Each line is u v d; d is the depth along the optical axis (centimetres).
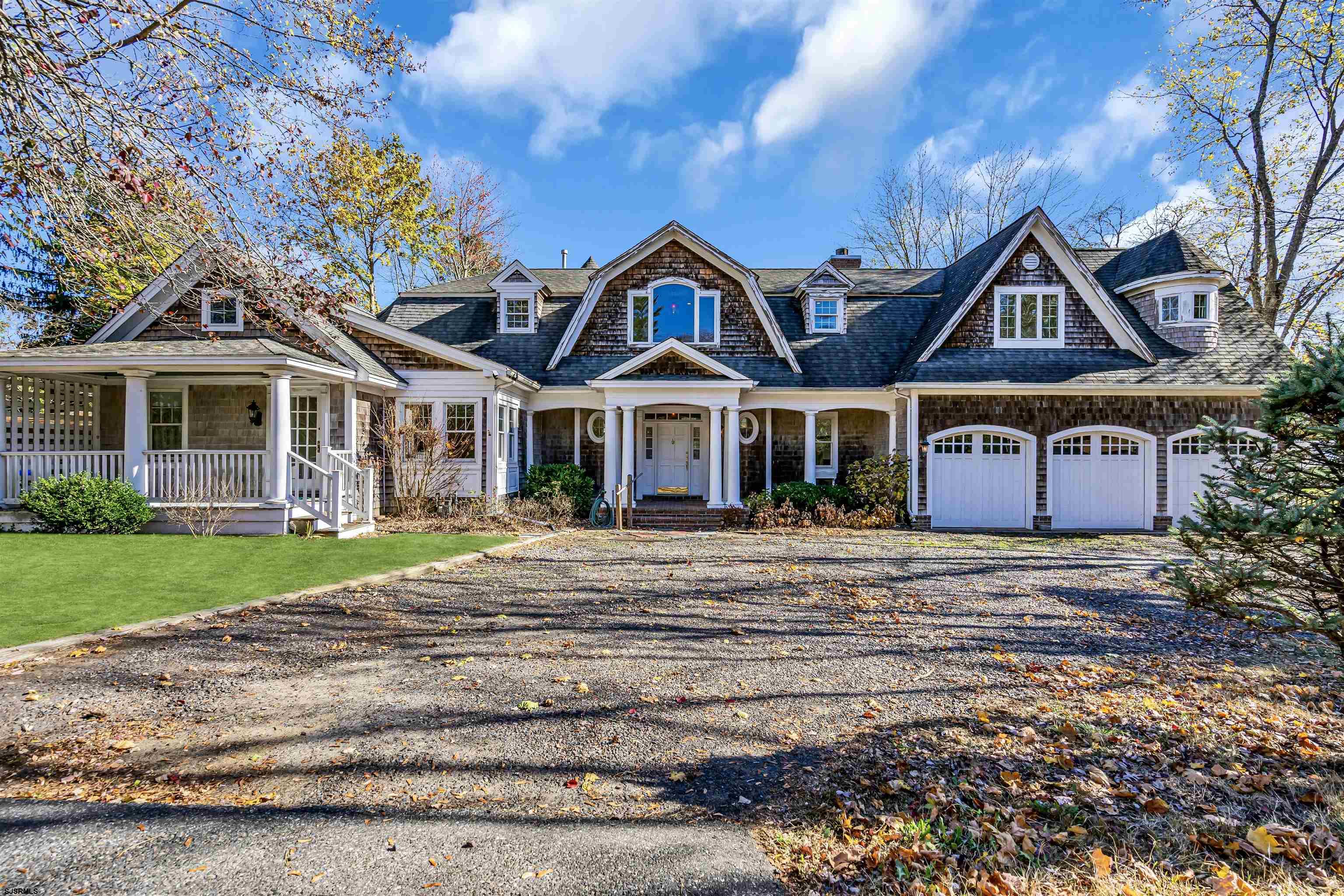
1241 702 495
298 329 1028
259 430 1523
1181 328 1677
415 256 3005
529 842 298
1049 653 604
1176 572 468
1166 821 334
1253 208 2145
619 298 1856
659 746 404
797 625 687
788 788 357
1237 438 427
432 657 562
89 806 321
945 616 727
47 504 1123
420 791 345
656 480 1922
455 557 997
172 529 1214
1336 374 373
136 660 534
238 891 256
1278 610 431
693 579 907
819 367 1792
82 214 795
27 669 506
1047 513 1577
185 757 378
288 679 502
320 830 304
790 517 1577
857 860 291
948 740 421
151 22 716
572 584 860
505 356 1855
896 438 1712
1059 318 1684
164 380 1467
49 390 1384
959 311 1648
